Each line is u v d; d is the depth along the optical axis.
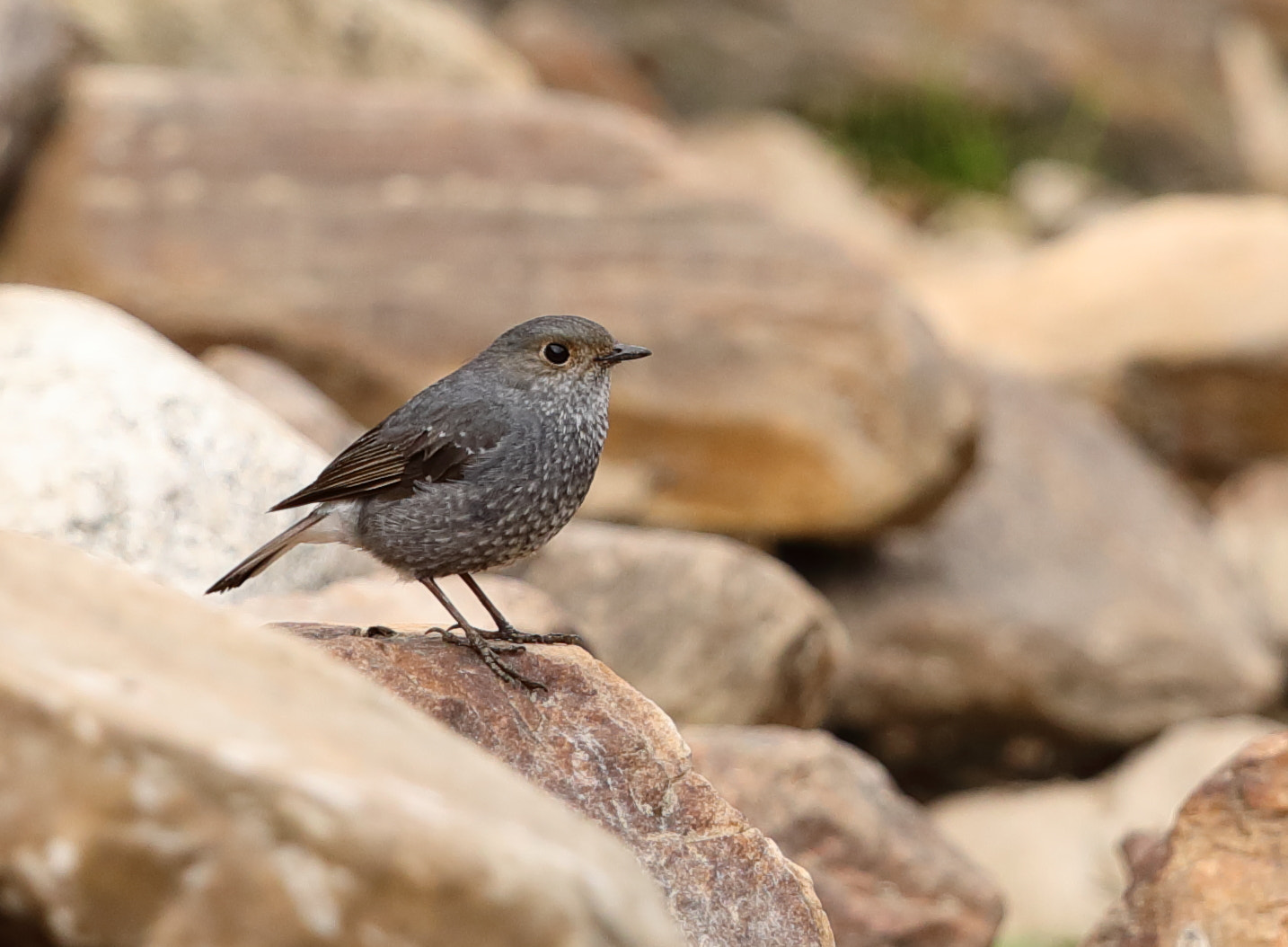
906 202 33.41
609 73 29.78
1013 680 15.48
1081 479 18.09
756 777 9.37
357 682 4.27
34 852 3.27
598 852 3.73
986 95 35.56
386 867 3.27
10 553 4.20
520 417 6.89
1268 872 6.95
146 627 4.04
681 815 6.25
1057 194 33.28
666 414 15.09
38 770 3.29
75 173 15.05
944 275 27.23
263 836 3.28
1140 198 36.25
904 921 9.16
